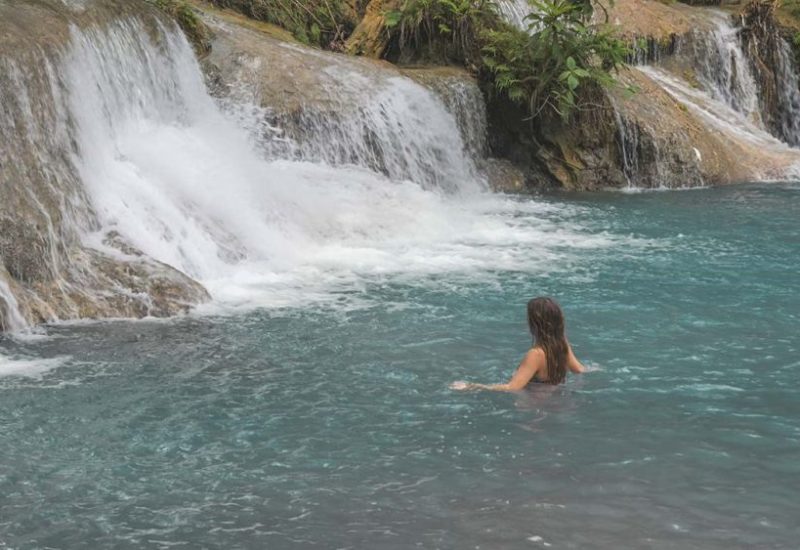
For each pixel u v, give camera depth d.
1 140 10.55
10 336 9.30
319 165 16.34
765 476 6.43
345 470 6.57
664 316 10.20
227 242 12.45
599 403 7.71
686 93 24.39
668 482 6.34
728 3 28.70
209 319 10.04
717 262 12.77
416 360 8.80
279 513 5.98
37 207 10.42
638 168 20.70
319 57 18.42
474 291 11.23
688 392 7.98
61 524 5.87
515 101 20.39
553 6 19.86
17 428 7.24
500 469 6.54
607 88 20.81
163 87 14.58
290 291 11.20
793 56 27.02
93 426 7.30
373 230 14.17
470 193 18.78
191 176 13.20
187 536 5.71
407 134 18.03
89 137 12.15
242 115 16.25
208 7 19.95
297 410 7.64
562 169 20.25
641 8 25.72
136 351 9.00
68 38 12.20
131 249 11.02
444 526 5.78
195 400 7.84
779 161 22.17
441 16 20.59
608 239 14.41
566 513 5.93
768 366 8.64
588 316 10.19
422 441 7.03
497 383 8.21
